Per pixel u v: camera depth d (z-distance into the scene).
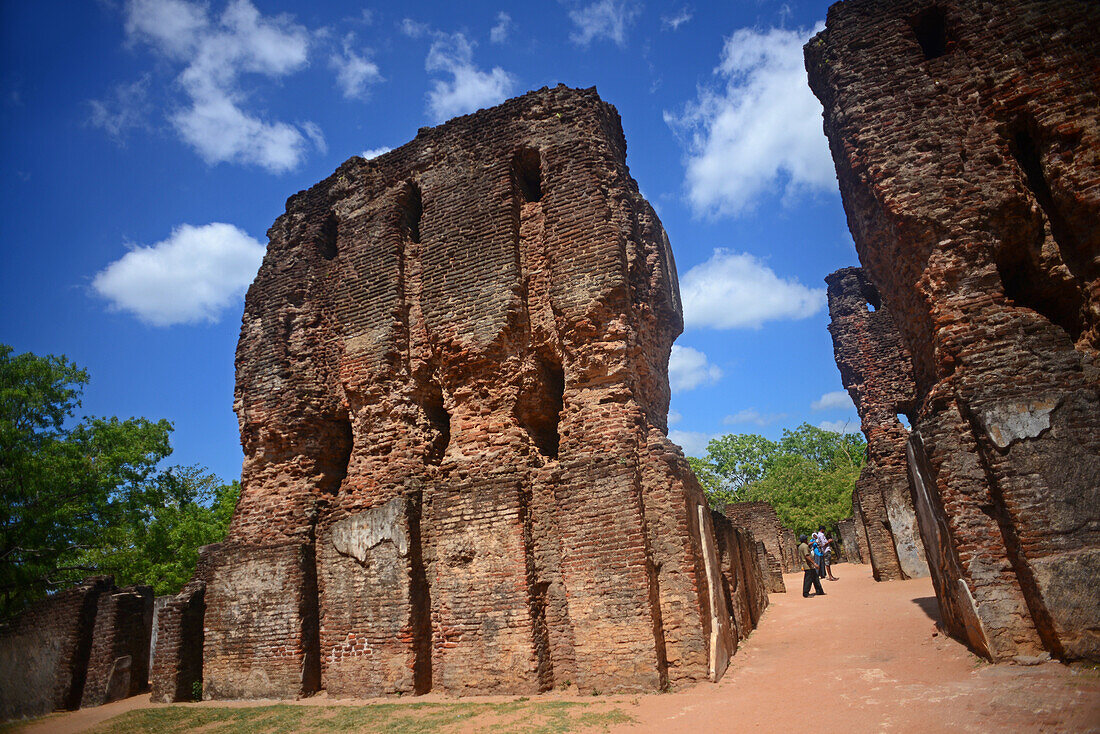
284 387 13.92
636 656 9.27
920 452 9.41
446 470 11.69
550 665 10.20
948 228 9.50
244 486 13.96
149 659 15.95
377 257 13.70
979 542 8.24
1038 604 7.55
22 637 16.72
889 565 20.69
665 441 10.53
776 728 6.74
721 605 10.64
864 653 9.60
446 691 10.52
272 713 10.61
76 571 24.12
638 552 9.63
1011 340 8.62
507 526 10.70
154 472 26.70
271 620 12.42
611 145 12.80
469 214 12.81
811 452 64.44
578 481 10.31
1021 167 9.84
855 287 24.61
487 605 10.55
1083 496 7.57
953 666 8.07
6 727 13.78
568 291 11.40
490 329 11.92
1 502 21.41
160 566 27.09
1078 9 9.77
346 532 12.20
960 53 10.32
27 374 23.48
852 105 10.70
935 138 9.97
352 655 11.53
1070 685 6.53
